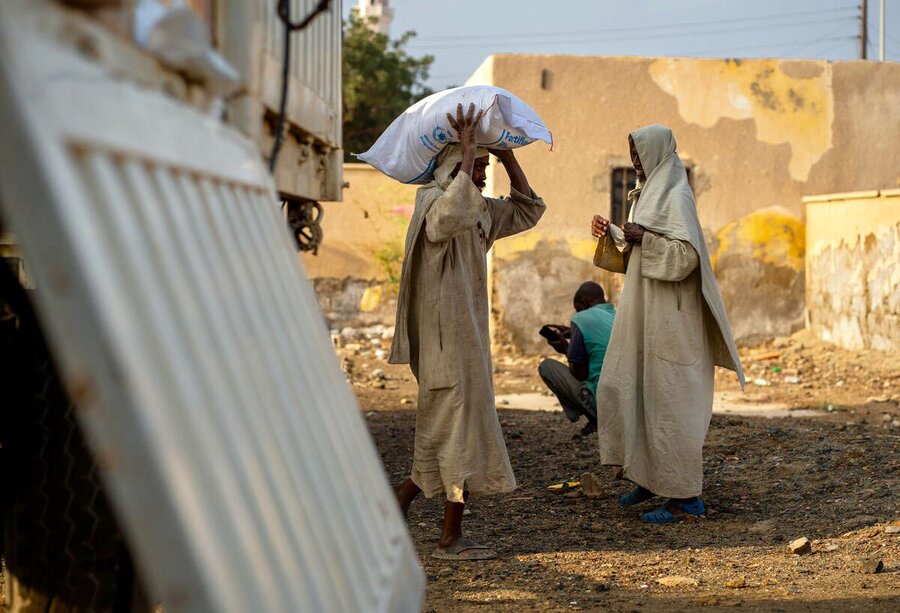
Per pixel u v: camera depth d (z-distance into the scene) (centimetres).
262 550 143
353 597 183
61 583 279
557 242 1316
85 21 141
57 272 116
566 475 661
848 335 1236
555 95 1312
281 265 229
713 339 557
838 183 1340
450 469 444
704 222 1328
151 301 134
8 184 114
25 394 276
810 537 489
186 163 175
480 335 454
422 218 443
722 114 1326
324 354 241
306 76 369
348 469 220
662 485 532
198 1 224
